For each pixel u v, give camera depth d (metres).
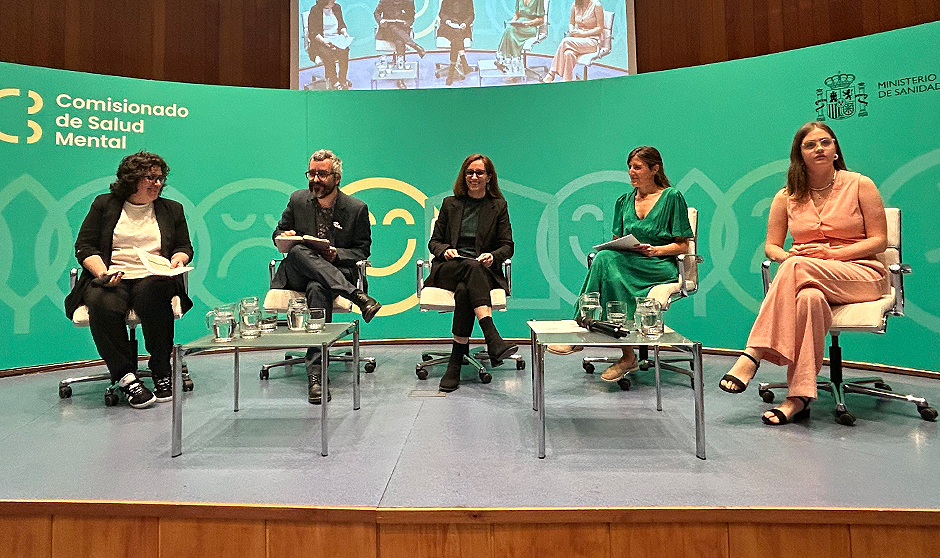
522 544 1.47
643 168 3.12
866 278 2.27
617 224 3.31
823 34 3.92
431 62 4.74
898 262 2.43
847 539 1.43
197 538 1.53
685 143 3.95
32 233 3.59
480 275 2.86
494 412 2.43
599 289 2.99
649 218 3.06
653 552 1.46
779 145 3.62
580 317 2.29
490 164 3.28
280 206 4.25
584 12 4.60
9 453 1.95
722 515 1.45
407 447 1.97
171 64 4.41
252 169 4.19
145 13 4.33
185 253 2.97
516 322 4.34
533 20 4.68
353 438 2.09
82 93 3.73
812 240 2.52
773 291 2.22
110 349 2.61
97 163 3.78
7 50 3.90
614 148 4.15
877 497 1.49
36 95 3.59
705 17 4.29
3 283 3.50
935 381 2.96
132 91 3.88
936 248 3.09
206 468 1.79
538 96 4.28
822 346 2.19
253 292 4.20
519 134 4.31
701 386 1.83
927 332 3.12
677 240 3.03
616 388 2.88
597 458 1.84
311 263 2.88
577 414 2.39
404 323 4.39
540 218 4.30
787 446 1.93
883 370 3.21
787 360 2.14
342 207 3.26
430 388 2.90
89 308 2.58
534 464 1.79
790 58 3.56
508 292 3.17
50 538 1.56
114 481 1.68
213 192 4.09
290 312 2.26
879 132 3.26
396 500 1.52
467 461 1.82
